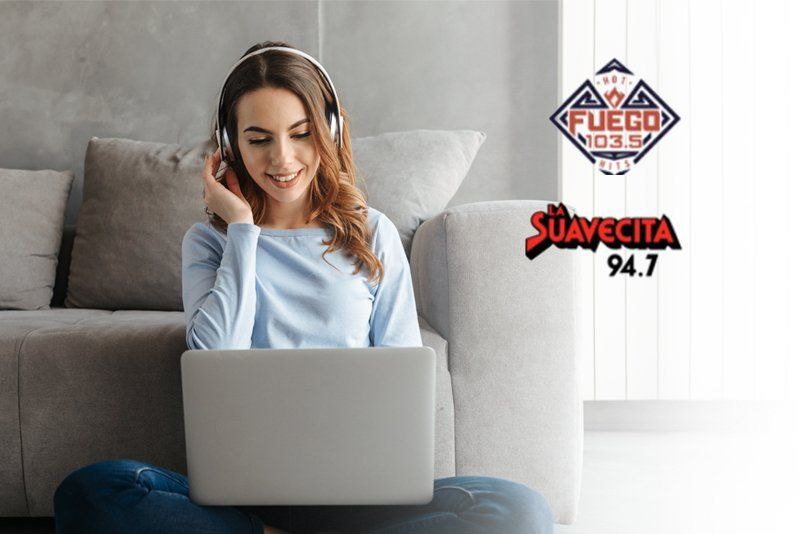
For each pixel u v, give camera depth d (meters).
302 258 1.44
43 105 2.72
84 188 2.40
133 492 1.13
